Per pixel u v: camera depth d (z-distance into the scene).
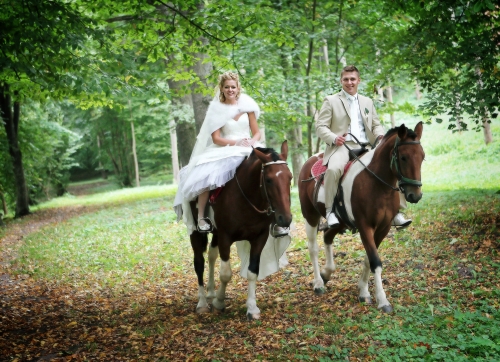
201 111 15.98
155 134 39.12
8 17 7.00
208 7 9.18
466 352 4.53
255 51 13.30
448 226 9.27
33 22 6.83
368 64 12.51
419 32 9.34
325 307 6.30
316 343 5.15
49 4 7.31
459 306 5.66
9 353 5.63
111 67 8.44
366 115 6.66
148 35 9.87
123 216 19.17
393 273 7.33
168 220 16.06
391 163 5.75
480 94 8.48
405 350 4.66
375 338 5.00
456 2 8.55
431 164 22.08
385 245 8.80
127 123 44.69
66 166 39.03
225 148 6.23
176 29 9.53
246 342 5.34
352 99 6.70
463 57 8.69
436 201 12.20
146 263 10.31
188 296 7.69
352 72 6.58
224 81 6.36
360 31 13.86
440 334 4.93
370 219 6.03
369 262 6.04
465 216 9.56
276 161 5.63
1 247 14.66
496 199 11.02
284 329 5.66
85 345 5.80
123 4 9.46
